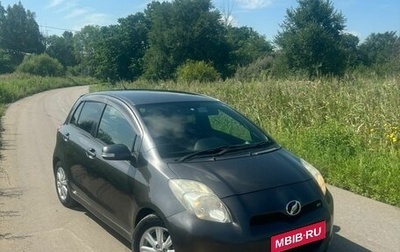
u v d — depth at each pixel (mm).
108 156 4223
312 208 3809
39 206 6074
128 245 4730
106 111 5180
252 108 12836
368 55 55250
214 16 55750
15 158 9438
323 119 10984
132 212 4129
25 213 5785
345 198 6254
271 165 4094
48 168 8461
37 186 7121
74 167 5465
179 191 3660
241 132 4820
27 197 6508
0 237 4965
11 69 83688
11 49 113500
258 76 17812
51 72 74625
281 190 3734
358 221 5379
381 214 5613
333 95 11609
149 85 31891
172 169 3912
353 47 56156
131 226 4184
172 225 3549
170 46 55250
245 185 3707
